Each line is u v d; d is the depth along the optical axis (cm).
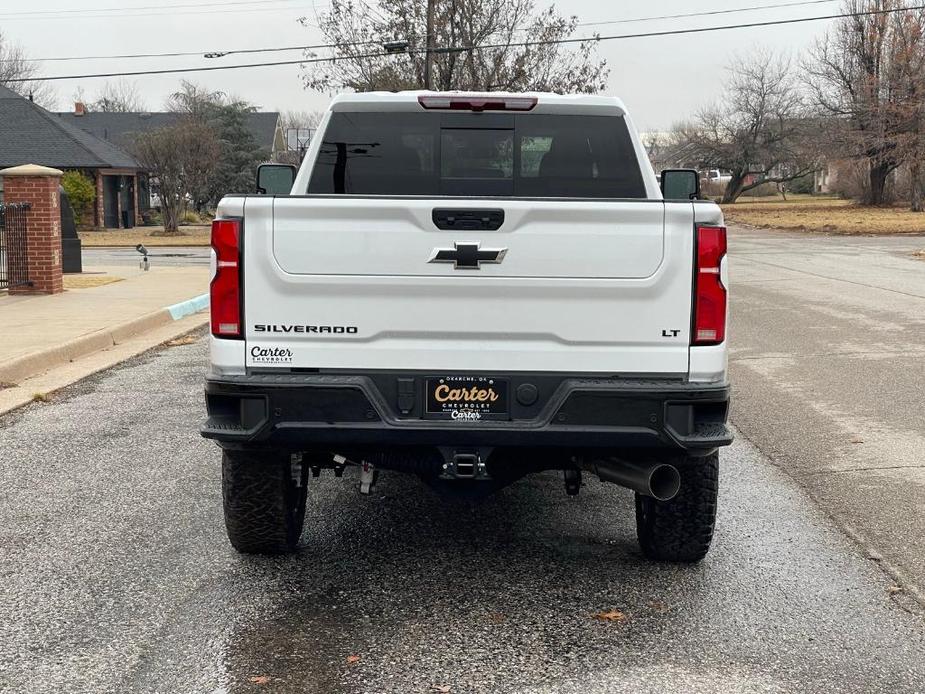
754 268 2372
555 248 419
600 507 598
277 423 424
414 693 365
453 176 573
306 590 464
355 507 596
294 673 380
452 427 423
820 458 703
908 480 647
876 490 626
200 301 1617
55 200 1692
